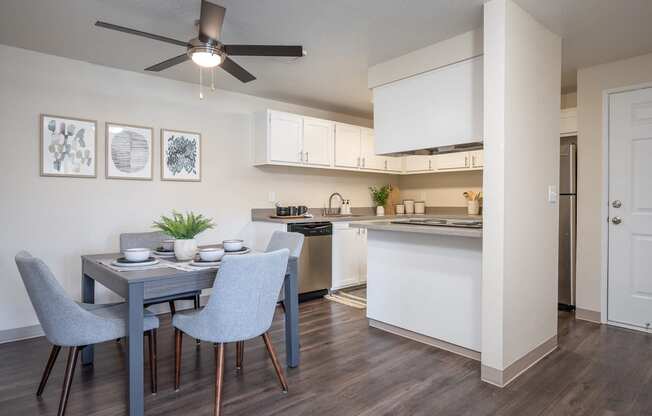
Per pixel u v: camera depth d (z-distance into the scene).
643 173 3.21
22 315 3.10
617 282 3.34
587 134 3.48
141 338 1.91
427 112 3.09
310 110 5.03
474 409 2.02
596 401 2.09
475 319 2.63
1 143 3.00
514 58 2.32
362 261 4.93
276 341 3.03
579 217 3.54
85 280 2.56
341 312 3.82
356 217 4.88
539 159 2.59
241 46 2.31
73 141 3.31
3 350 2.85
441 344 2.85
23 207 3.10
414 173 5.73
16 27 2.70
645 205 3.20
